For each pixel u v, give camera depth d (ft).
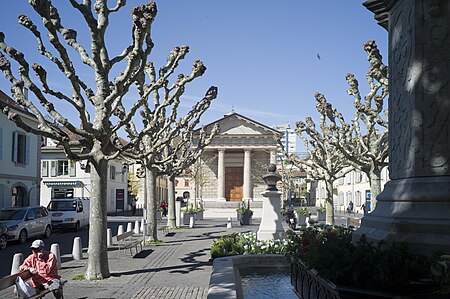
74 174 149.89
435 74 17.98
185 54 43.65
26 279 26.07
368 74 59.88
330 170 86.58
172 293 31.55
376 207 20.18
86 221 95.30
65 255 54.24
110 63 39.52
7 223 66.08
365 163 64.08
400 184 18.88
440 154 17.63
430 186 17.43
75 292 32.14
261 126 203.21
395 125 20.35
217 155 208.74
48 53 37.22
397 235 17.11
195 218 117.39
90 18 35.37
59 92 34.96
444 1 18.03
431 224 16.58
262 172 208.13
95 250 37.58
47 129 35.04
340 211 199.21
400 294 13.69
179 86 47.11
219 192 200.03
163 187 250.98
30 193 103.65
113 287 33.83
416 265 14.20
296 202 240.32
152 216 65.51
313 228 25.90
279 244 41.75
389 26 21.56
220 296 18.85
